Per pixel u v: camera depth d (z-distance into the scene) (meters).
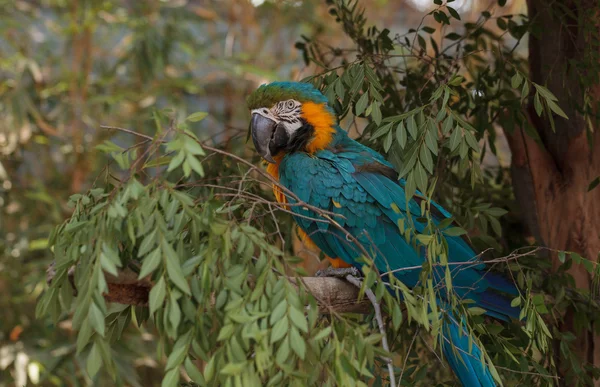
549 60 3.88
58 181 7.57
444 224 2.73
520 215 4.29
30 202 7.24
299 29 8.16
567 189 3.90
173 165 2.08
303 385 2.13
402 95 4.30
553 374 3.41
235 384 2.04
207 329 2.26
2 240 7.05
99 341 2.13
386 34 3.82
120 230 2.23
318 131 3.78
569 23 3.82
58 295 2.28
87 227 2.25
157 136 2.26
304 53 4.46
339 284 3.17
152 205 2.22
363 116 3.74
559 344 3.81
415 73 4.09
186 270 2.20
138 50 7.15
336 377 2.15
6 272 6.90
